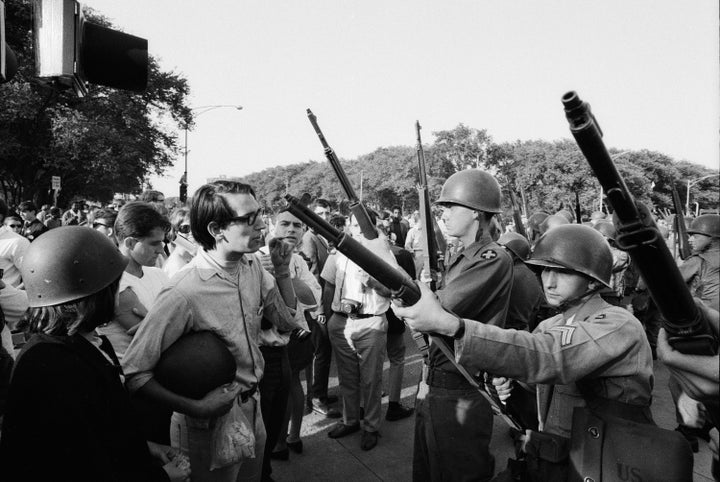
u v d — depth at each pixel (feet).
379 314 13.62
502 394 7.12
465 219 8.61
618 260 19.51
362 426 15.03
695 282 14.11
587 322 5.73
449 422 8.16
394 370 15.58
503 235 13.82
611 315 5.90
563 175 197.26
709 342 2.94
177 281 7.04
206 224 7.20
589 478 5.41
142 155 115.65
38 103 88.74
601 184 2.81
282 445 12.96
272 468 12.61
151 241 9.62
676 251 16.06
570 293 6.42
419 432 8.91
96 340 6.06
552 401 6.57
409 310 4.83
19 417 4.89
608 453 5.36
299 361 13.24
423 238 8.13
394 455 13.33
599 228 19.98
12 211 38.27
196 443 7.22
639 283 21.36
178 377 6.65
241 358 7.51
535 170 204.95
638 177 194.39
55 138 94.38
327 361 16.21
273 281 8.86
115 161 100.27
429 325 4.90
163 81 114.93
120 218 9.55
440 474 8.34
